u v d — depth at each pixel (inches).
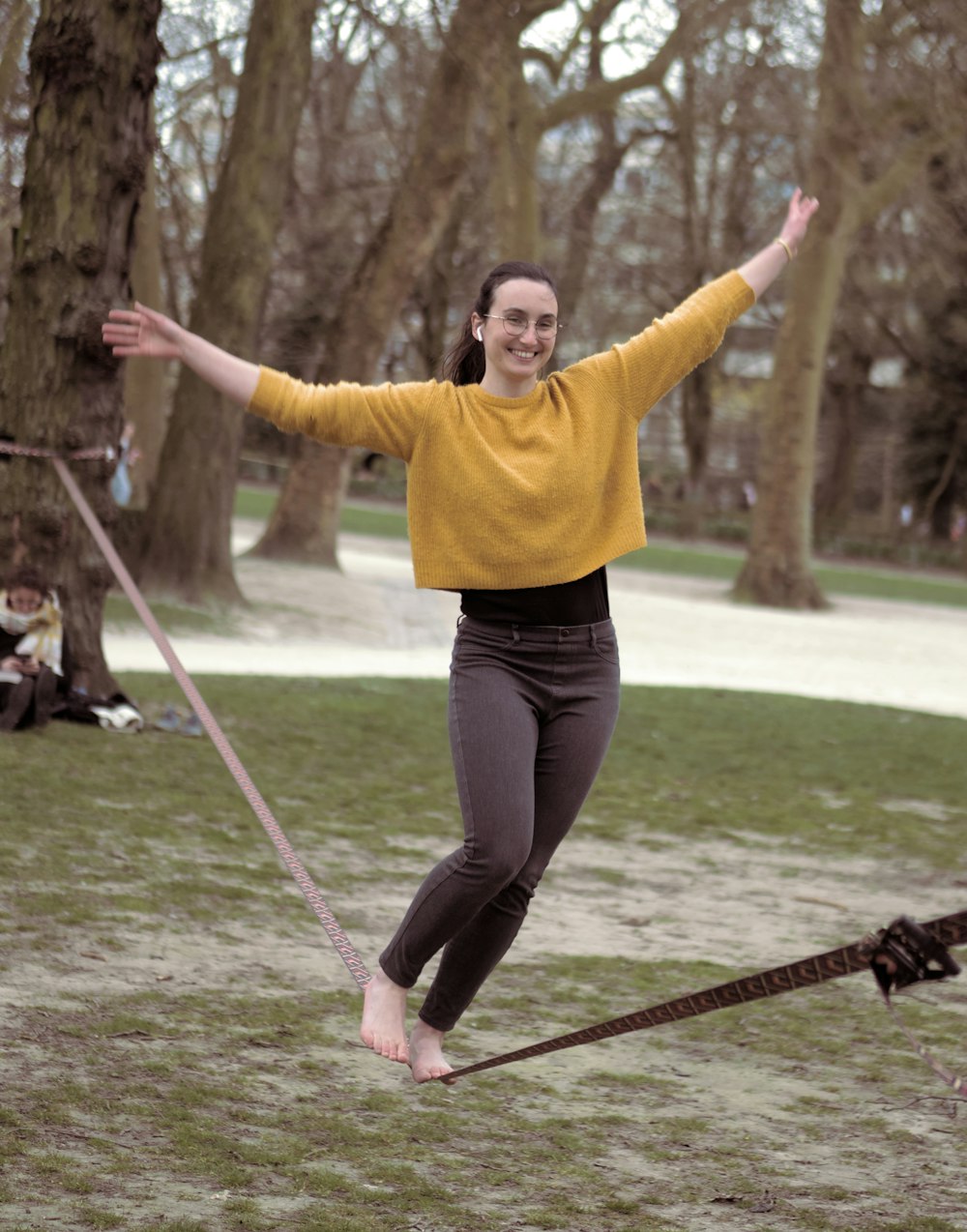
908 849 390.9
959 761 563.2
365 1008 146.3
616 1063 212.2
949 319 2222.0
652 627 1147.9
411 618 1045.2
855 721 669.3
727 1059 217.0
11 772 384.8
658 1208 159.2
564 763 146.6
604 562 146.2
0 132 650.8
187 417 930.1
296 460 1253.7
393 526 1863.9
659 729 600.1
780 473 1428.4
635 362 147.8
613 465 146.9
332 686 648.4
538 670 144.9
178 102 1072.8
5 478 470.3
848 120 1277.1
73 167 461.7
